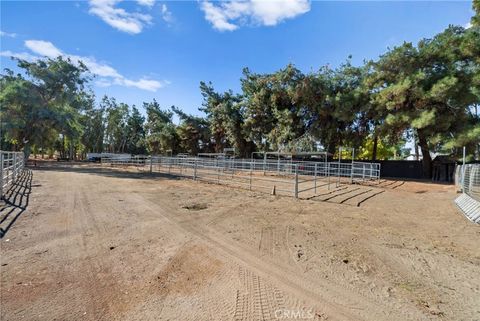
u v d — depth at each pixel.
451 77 16.20
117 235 5.12
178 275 3.55
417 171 23.34
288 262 4.06
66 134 31.22
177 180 15.93
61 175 17.17
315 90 24.09
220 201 9.19
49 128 30.97
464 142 16.55
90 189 10.98
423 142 20.41
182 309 2.78
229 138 35.94
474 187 10.78
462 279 3.64
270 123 28.41
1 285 3.14
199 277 3.51
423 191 13.49
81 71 32.25
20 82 28.17
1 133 28.55
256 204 8.80
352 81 24.11
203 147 47.47
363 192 12.77
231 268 3.80
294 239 5.18
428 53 17.56
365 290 3.27
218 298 3.01
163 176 18.28
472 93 16.47
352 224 6.49
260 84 27.66
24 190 10.13
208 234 5.37
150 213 7.02
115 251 4.32
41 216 6.31
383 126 19.39
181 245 4.69
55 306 2.77
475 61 17.11
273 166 23.94
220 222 6.34
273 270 3.77
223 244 4.80
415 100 18.11
